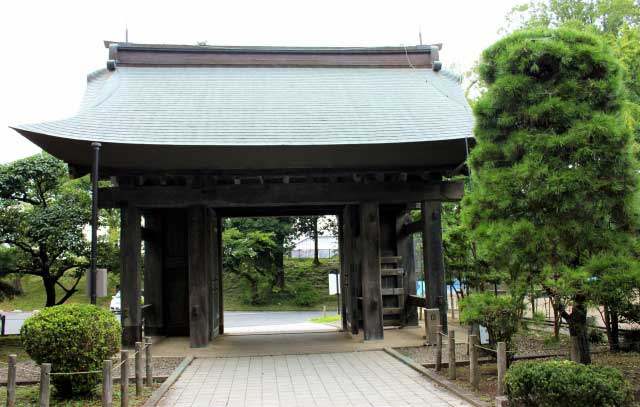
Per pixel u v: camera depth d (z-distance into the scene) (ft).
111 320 22.70
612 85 20.48
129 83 39.47
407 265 44.98
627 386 17.20
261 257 100.83
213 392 23.52
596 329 31.58
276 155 33.58
